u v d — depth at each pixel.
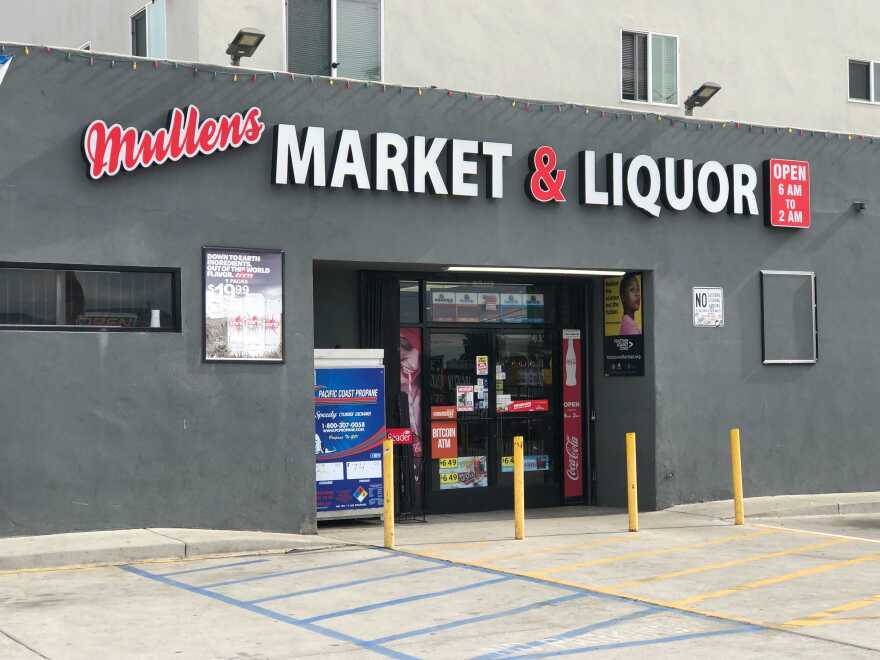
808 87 19.97
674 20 18.72
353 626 8.55
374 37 16.02
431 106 14.38
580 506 16.78
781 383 16.77
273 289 13.34
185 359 12.87
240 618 8.84
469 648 7.84
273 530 13.23
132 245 12.62
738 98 19.27
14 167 12.09
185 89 12.91
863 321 17.50
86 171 12.38
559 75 17.59
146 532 12.42
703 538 13.21
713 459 16.17
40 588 10.13
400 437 14.80
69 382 12.30
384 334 15.44
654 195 15.79
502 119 14.86
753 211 16.56
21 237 12.10
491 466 16.28
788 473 16.73
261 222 13.30
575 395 16.95
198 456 12.89
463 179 14.50
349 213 13.81
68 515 12.25
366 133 13.95
